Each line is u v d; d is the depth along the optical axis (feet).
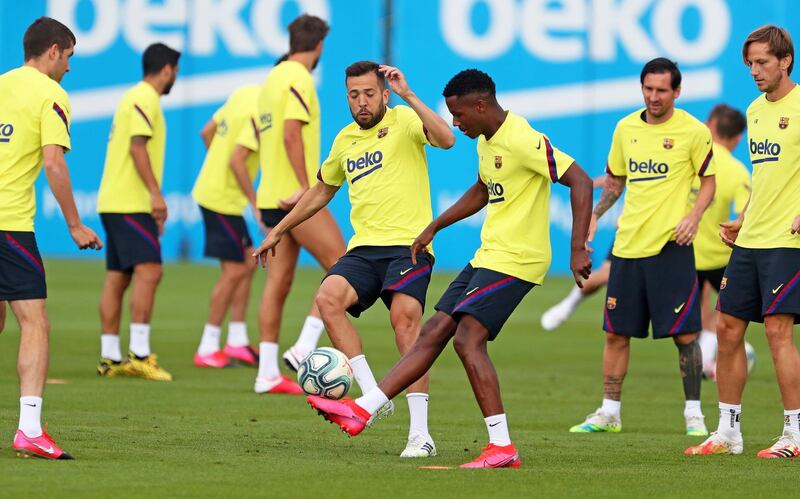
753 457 81.15
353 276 84.02
